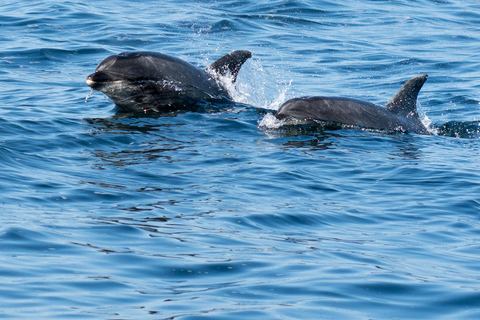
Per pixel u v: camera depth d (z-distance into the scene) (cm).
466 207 3644
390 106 5559
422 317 2388
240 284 2588
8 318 2206
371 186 3969
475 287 2642
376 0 11531
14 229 2956
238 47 8394
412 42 8981
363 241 3138
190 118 5334
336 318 2342
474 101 6444
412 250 3050
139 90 5616
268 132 5059
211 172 4069
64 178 3788
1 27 8544
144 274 2642
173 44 8312
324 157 4503
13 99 5709
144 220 3225
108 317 2261
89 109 5519
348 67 7775
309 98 5450
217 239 3042
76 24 8906
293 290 2552
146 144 4603
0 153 4091
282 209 3494
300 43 8756
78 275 2584
